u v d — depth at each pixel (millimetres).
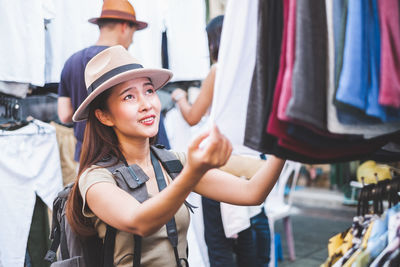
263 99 829
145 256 1245
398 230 958
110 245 1224
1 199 2396
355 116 736
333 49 741
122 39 2268
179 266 1277
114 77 1258
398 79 710
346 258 1144
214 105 853
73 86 2180
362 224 1209
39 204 2584
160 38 2891
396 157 1131
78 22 2625
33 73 2383
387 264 927
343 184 5641
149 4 2820
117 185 1236
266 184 1246
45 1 2398
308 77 713
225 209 2242
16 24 2328
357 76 697
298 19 721
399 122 772
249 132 852
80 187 1214
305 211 5281
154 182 1346
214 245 2363
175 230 1271
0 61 2316
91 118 1358
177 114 2971
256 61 850
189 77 3068
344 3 741
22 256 2465
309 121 707
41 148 2541
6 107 2482
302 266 3289
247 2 849
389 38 709
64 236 1363
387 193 1358
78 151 2293
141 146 1350
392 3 711
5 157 2389
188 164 863
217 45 2201
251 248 2402
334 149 854
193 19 3043
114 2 2203
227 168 1883
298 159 862
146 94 1337
